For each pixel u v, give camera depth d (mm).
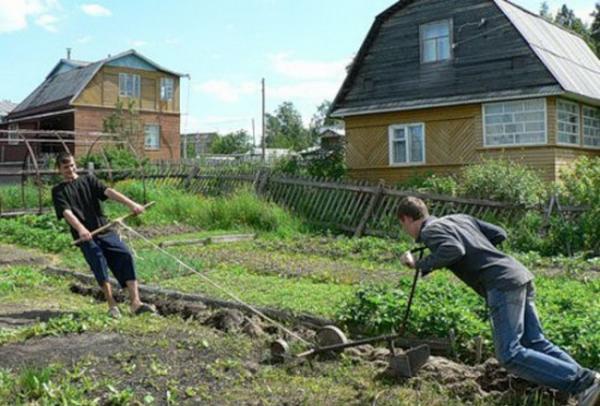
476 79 22312
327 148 26281
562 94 20516
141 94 43438
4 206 19719
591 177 15766
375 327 6387
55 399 4465
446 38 23125
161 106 44438
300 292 8578
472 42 22438
